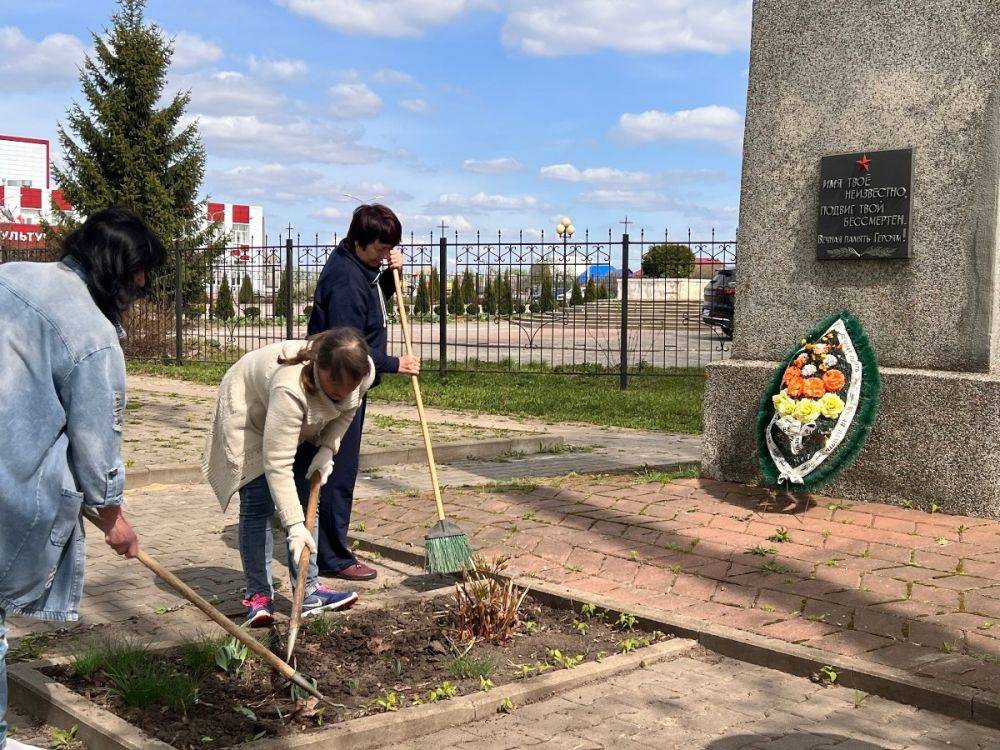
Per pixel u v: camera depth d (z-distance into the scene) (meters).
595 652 4.18
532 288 18.50
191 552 5.86
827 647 4.08
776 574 4.88
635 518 5.88
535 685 3.74
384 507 6.55
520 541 5.62
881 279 6.19
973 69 5.79
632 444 10.70
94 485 2.72
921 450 5.90
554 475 8.51
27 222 51.09
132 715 3.41
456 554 4.65
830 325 6.19
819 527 5.57
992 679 3.67
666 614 4.50
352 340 3.94
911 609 4.36
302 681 3.38
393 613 4.58
